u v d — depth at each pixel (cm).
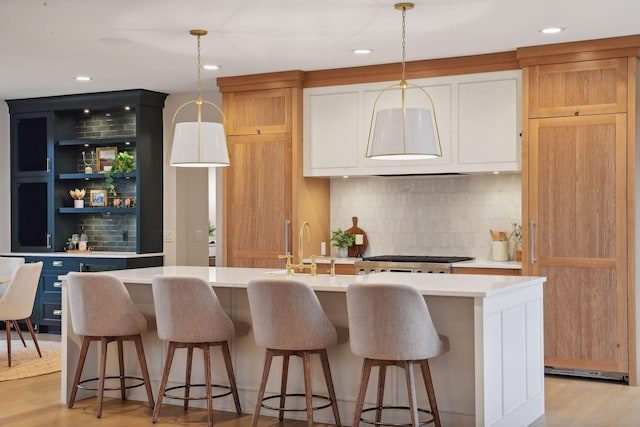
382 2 502
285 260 732
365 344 419
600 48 603
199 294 473
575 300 619
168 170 872
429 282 474
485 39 603
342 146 716
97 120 912
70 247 904
